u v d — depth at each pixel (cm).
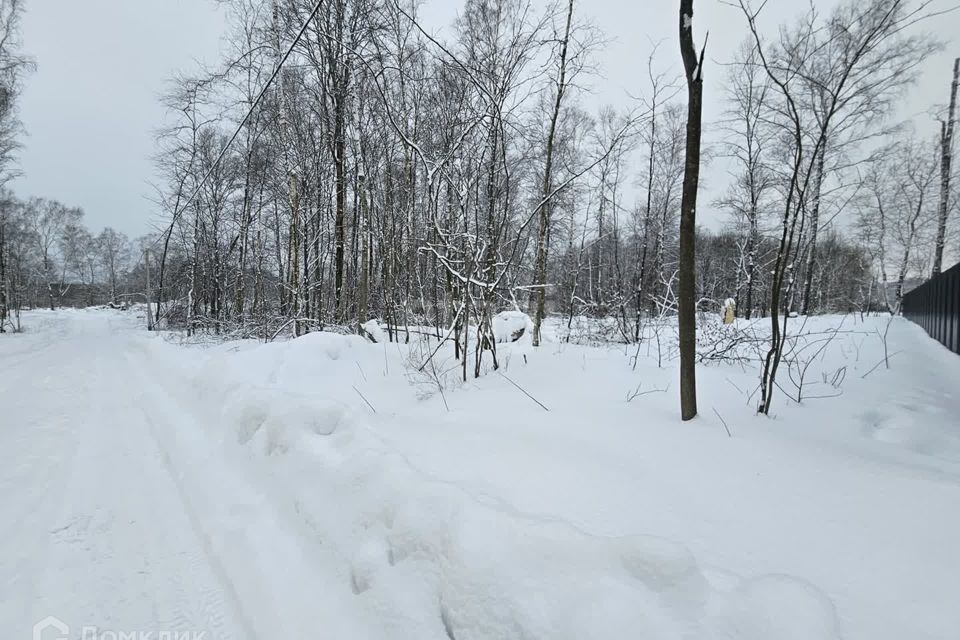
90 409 634
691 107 378
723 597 160
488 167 765
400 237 969
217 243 2231
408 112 914
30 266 4897
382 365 692
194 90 1531
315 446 333
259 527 294
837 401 491
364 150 1081
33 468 410
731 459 309
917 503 237
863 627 162
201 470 392
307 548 263
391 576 214
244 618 226
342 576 235
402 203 987
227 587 250
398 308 989
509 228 700
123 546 289
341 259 1123
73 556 277
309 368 669
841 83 410
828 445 340
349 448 314
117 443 482
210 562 273
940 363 750
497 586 174
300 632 209
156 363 1005
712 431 363
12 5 1683
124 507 339
